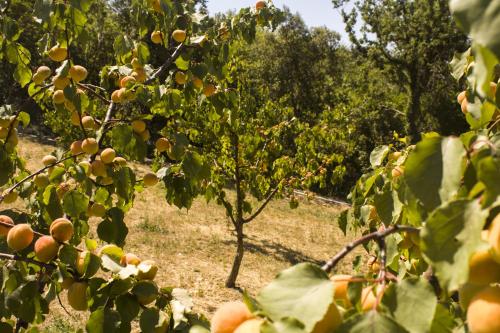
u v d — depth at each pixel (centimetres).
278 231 1381
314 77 3028
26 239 193
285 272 91
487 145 100
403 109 2712
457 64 193
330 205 1938
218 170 877
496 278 86
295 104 2967
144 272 182
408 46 2412
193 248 1066
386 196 178
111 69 340
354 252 1214
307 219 1599
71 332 575
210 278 912
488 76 75
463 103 180
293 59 2998
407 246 177
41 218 275
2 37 304
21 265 224
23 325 241
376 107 2609
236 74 862
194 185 319
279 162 955
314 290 87
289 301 87
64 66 263
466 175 99
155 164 618
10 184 326
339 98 2881
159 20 360
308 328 82
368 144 2492
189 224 1259
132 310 176
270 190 1047
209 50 364
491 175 83
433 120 2598
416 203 127
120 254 191
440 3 2366
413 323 84
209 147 872
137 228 1137
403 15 2456
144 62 339
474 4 68
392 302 86
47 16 261
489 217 91
